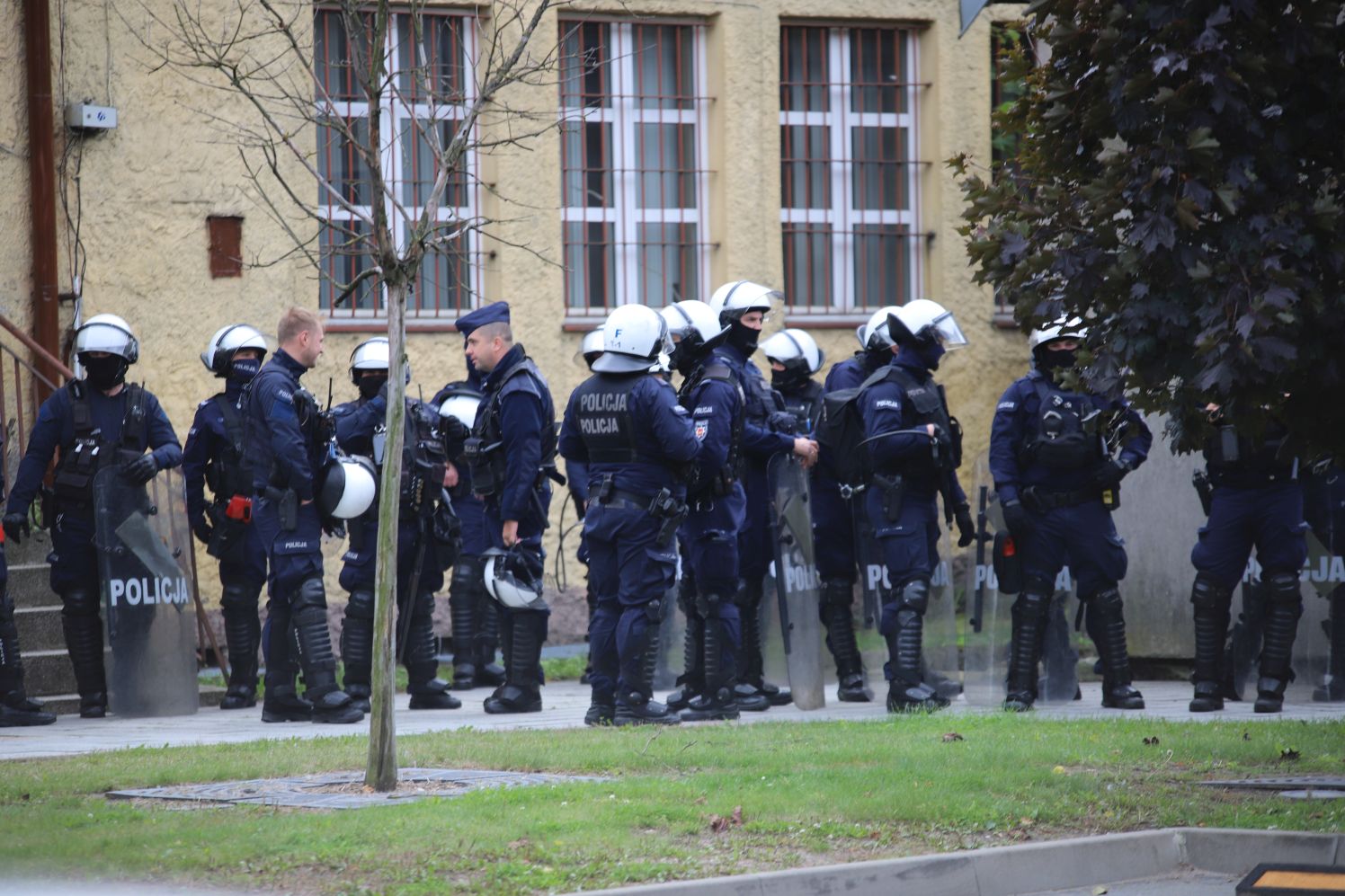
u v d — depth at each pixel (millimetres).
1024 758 25125
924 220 54438
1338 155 22750
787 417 34250
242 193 46844
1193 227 21391
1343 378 23141
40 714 34656
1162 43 21797
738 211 52125
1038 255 22750
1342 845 20219
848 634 36844
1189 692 39344
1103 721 30250
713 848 19578
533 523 34719
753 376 34094
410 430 35281
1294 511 34094
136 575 35812
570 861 18625
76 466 35750
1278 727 29094
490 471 34125
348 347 48156
